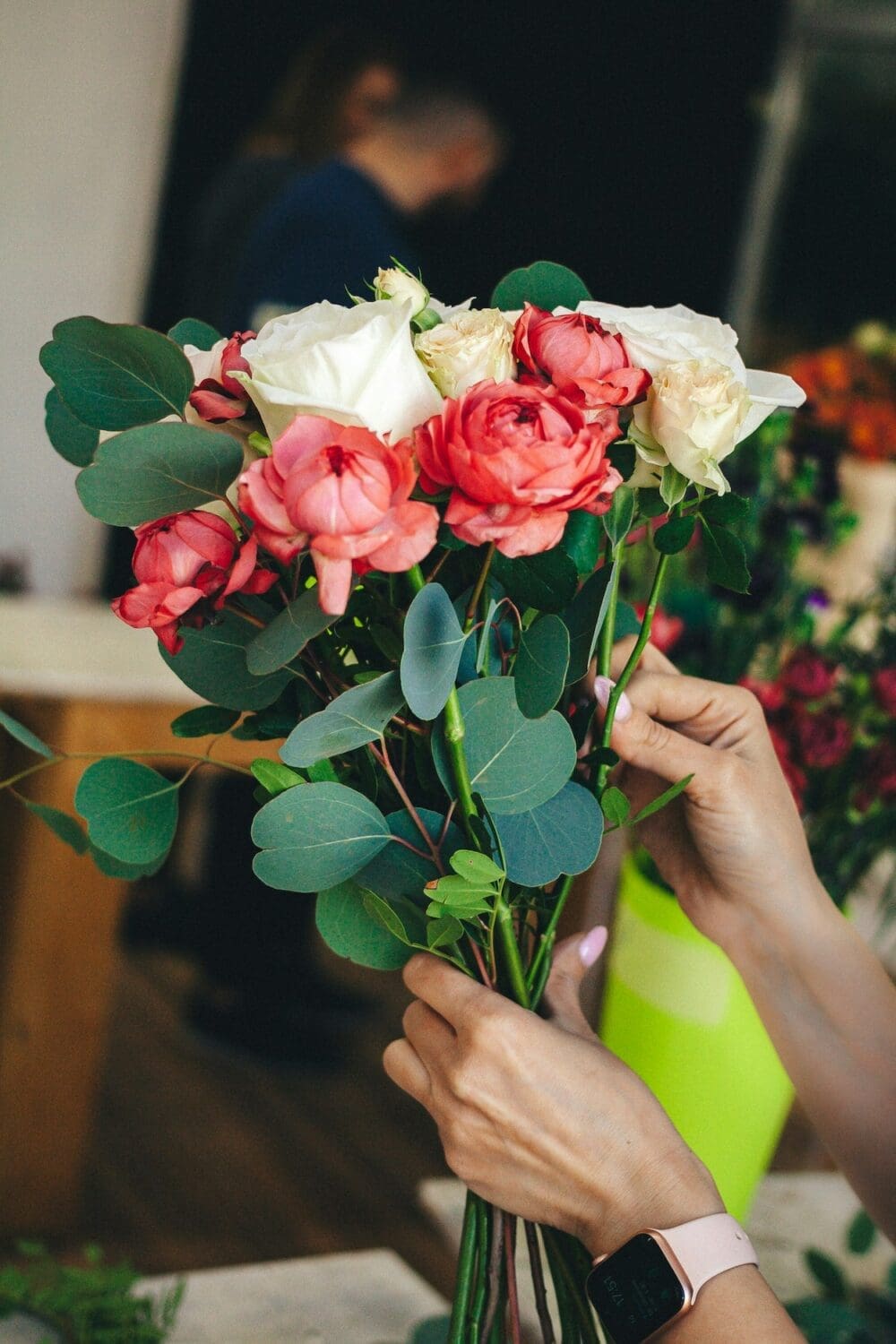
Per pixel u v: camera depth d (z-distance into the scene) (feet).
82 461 3.46
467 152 13.47
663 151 14.82
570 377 3.04
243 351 2.99
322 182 12.37
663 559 3.37
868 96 14.69
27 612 8.93
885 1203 4.00
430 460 2.90
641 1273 3.31
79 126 13.43
